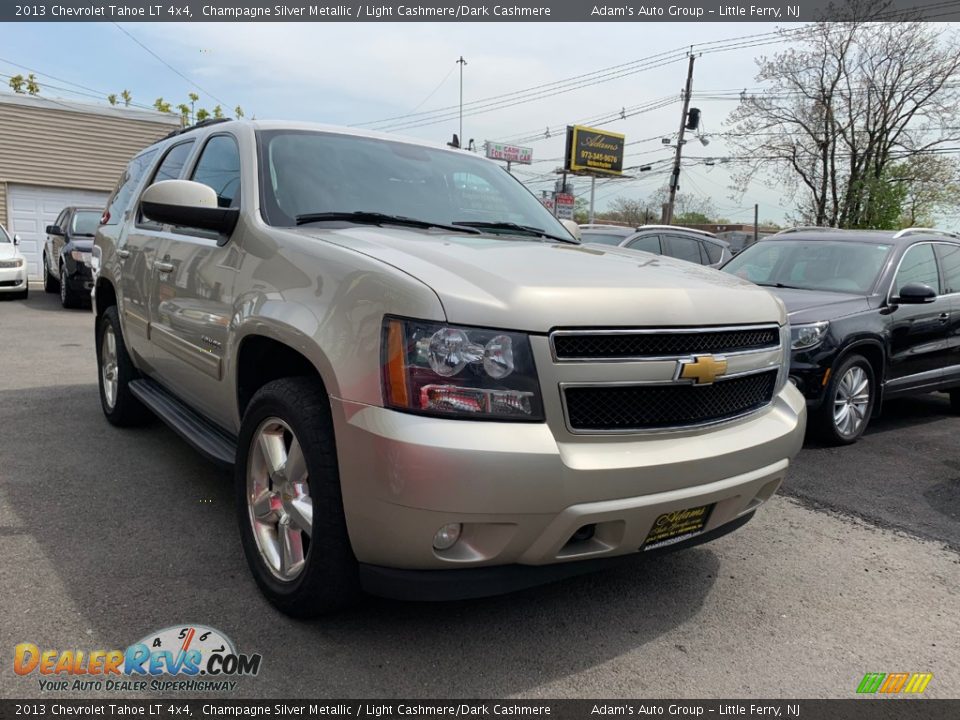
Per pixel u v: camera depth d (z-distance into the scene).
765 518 4.23
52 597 2.85
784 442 2.96
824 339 5.55
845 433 5.80
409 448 2.21
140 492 3.99
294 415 2.59
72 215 13.72
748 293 2.99
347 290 2.51
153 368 4.36
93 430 5.14
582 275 2.64
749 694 2.53
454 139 9.57
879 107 29.97
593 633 2.85
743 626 2.98
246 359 3.11
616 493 2.41
